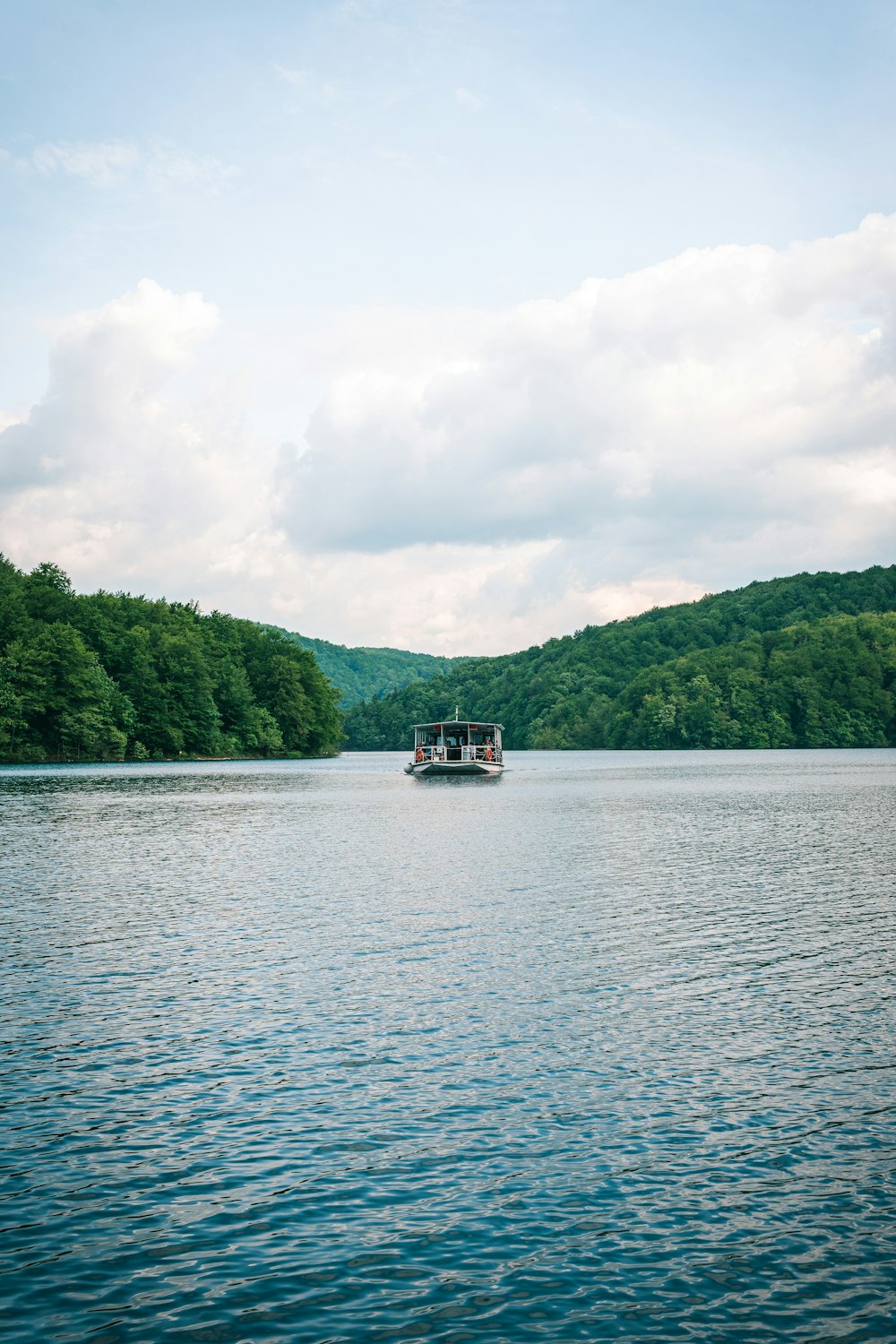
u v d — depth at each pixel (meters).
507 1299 9.08
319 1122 12.67
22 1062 14.73
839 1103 13.27
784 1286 9.29
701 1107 13.15
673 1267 9.57
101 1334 8.56
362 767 145.75
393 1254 9.77
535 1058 14.88
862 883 30.16
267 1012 17.02
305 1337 8.56
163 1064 14.62
